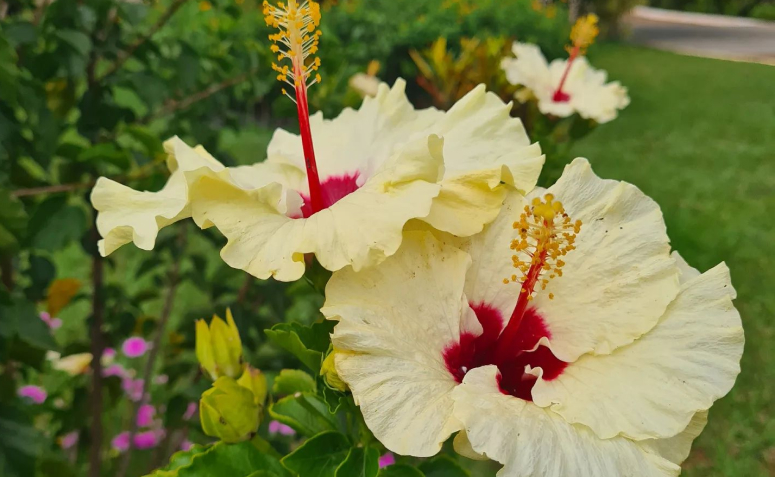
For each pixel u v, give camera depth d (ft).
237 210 0.65
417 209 0.61
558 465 0.57
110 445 1.89
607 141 4.94
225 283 1.70
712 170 4.35
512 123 0.79
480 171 0.67
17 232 0.99
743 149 4.75
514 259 0.66
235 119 1.65
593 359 0.67
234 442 0.80
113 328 1.65
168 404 1.47
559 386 0.65
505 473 0.56
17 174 1.27
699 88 6.50
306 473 0.75
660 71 7.28
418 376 0.62
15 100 0.97
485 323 0.71
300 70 0.75
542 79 1.65
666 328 0.65
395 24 4.95
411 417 0.59
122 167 1.21
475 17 5.10
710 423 2.24
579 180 0.71
